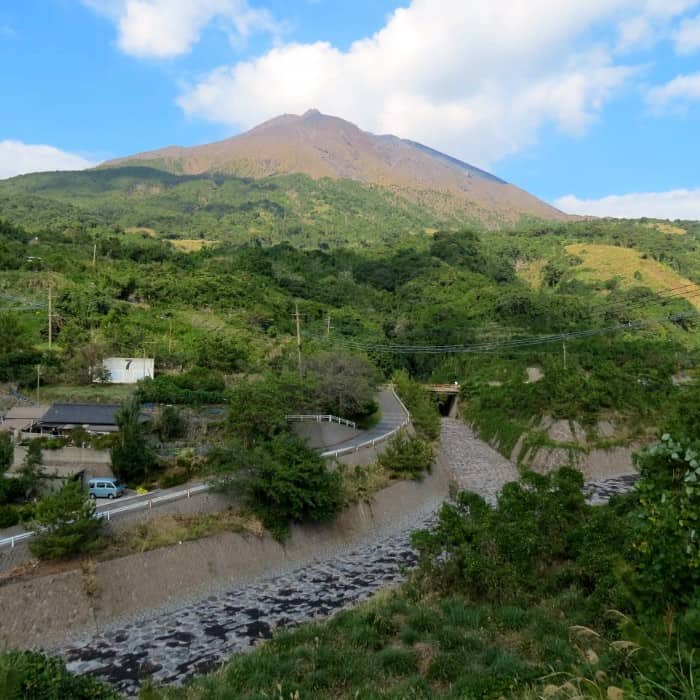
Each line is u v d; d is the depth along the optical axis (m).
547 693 9.43
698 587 8.76
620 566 10.30
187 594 25.52
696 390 41.53
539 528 23.31
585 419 55.03
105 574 23.73
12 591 21.27
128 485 35.69
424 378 87.75
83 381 56.88
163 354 62.81
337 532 33.38
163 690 16.73
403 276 125.75
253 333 74.12
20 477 32.00
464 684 13.92
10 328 59.72
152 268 94.00
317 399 51.22
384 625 19.41
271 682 15.94
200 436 42.38
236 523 29.39
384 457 43.16
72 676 13.95
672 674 7.75
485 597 21.66
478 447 62.66
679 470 10.17
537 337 74.25
